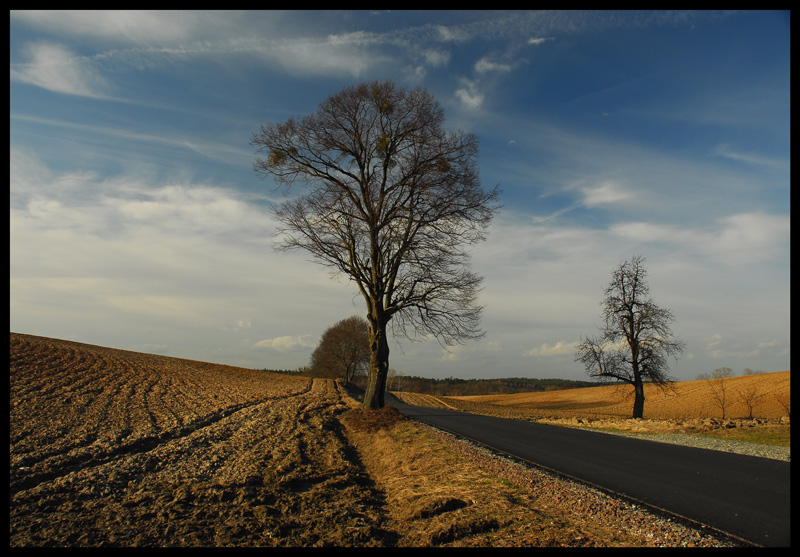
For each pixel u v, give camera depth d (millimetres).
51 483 10391
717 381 59531
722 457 10930
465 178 19875
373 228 20422
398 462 12328
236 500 9172
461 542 6191
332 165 21000
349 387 64250
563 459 10766
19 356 42719
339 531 7062
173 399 31672
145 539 6875
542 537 5910
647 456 11125
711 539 5523
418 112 19812
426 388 131000
